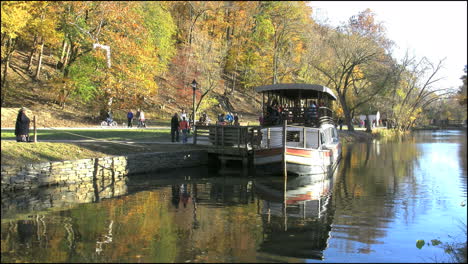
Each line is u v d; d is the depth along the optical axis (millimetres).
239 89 66062
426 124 100875
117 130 32312
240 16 62219
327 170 23328
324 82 58062
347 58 54188
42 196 14719
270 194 16469
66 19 37594
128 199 14680
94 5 38656
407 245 10188
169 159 22578
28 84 42719
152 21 47906
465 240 10656
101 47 35375
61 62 45062
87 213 12539
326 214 13211
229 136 24719
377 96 61156
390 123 70875
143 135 29547
